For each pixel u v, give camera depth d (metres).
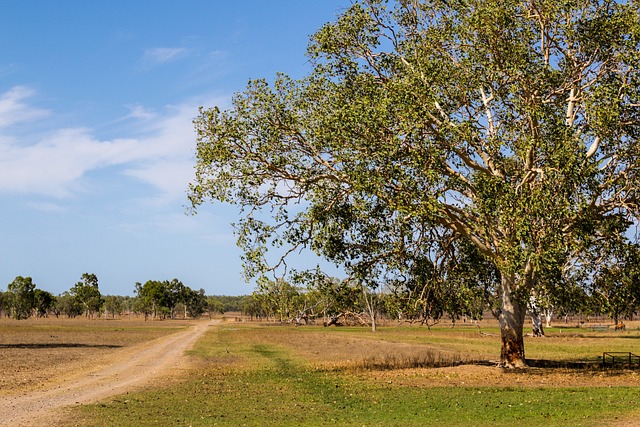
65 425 17.03
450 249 31.31
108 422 17.58
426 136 27.34
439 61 28.22
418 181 26.30
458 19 29.03
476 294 31.80
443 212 27.03
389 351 52.41
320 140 28.03
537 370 29.64
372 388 25.36
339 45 30.19
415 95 26.59
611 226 27.17
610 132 26.06
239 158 28.80
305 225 28.94
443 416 18.08
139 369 36.91
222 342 69.75
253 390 25.80
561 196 24.78
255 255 28.38
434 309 31.94
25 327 118.44
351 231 29.30
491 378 27.30
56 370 36.28
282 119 28.95
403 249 29.00
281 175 29.09
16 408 20.48
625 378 26.97
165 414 19.22
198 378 31.20
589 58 28.12
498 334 85.88
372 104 27.48
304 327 125.19
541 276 25.34
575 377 27.41
